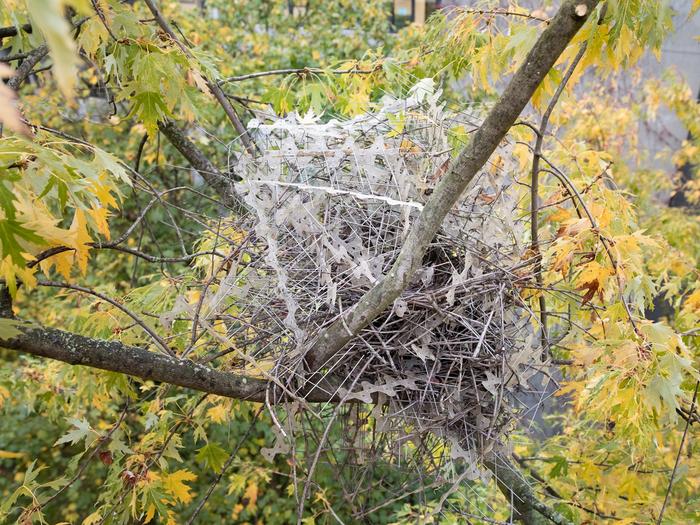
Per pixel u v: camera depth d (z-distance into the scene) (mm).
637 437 1478
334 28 4332
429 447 1406
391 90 2016
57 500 3674
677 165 4410
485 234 1256
